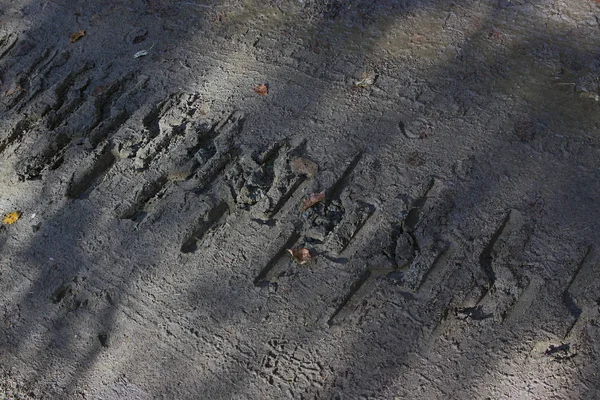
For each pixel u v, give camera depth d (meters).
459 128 2.39
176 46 2.73
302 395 2.13
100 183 2.50
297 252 2.29
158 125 2.57
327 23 2.68
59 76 2.75
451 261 2.22
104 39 2.81
